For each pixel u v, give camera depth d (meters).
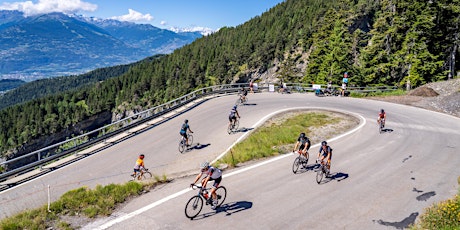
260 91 46.91
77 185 15.88
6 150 121.88
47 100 157.00
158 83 148.75
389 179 13.48
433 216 9.48
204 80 131.00
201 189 9.74
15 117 140.62
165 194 11.38
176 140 23.03
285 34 113.81
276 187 12.35
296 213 10.25
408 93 38.72
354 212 10.45
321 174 12.90
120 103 153.62
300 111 28.75
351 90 43.12
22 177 17.31
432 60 43.62
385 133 21.53
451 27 44.09
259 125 24.41
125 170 17.81
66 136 140.12
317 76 55.69
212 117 29.08
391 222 9.84
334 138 20.08
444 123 25.41
